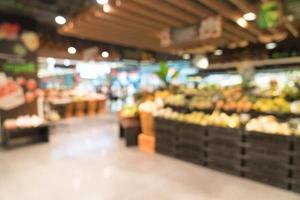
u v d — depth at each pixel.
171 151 4.75
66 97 11.45
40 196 3.22
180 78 10.03
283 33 6.08
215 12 4.38
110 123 9.10
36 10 6.29
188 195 3.18
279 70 8.39
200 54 8.44
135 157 4.77
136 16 4.31
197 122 4.27
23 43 6.18
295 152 3.19
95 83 15.91
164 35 5.32
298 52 7.92
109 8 3.87
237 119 3.92
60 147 5.63
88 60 9.05
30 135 6.20
